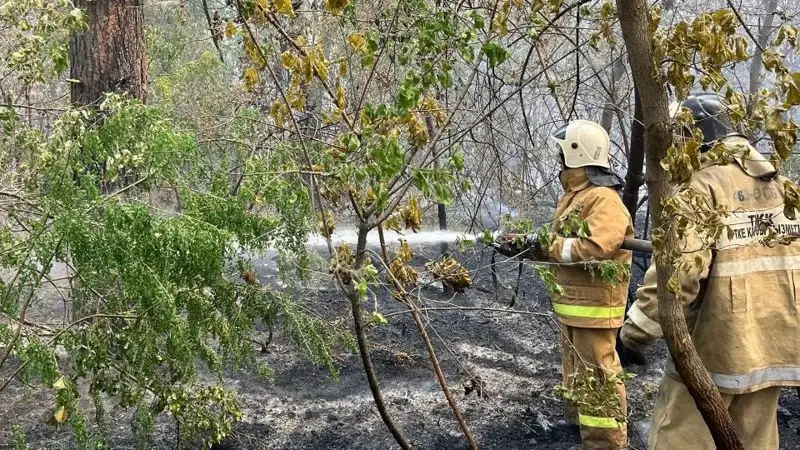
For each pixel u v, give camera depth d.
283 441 3.96
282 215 2.92
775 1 5.89
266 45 2.88
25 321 2.96
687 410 2.74
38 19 3.35
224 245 2.67
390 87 3.62
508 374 4.86
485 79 4.43
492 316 5.81
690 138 2.12
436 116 3.38
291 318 3.27
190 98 6.35
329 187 2.87
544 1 3.26
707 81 1.94
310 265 3.30
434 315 5.79
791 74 1.76
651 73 1.93
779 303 2.64
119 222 2.46
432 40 2.52
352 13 2.93
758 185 2.65
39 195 2.95
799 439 3.96
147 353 2.81
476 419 4.22
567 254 3.39
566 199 3.60
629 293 5.98
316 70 2.79
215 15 4.34
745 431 2.75
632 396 4.45
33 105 3.71
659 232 1.96
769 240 2.31
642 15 1.90
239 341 3.20
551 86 3.40
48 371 2.59
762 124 1.86
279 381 4.70
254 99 5.25
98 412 2.91
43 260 2.53
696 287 2.50
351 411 4.30
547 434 4.06
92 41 5.00
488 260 6.80
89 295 2.83
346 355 5.04
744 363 2.58
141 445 3.12
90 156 2.68
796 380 2.67
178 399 3.04
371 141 2.25
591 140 3.48
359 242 2.77
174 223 2.57
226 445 3.87
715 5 5.43
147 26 7.96
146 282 2.49
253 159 2.88
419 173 2.24
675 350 2.11
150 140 2.69
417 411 4.31
